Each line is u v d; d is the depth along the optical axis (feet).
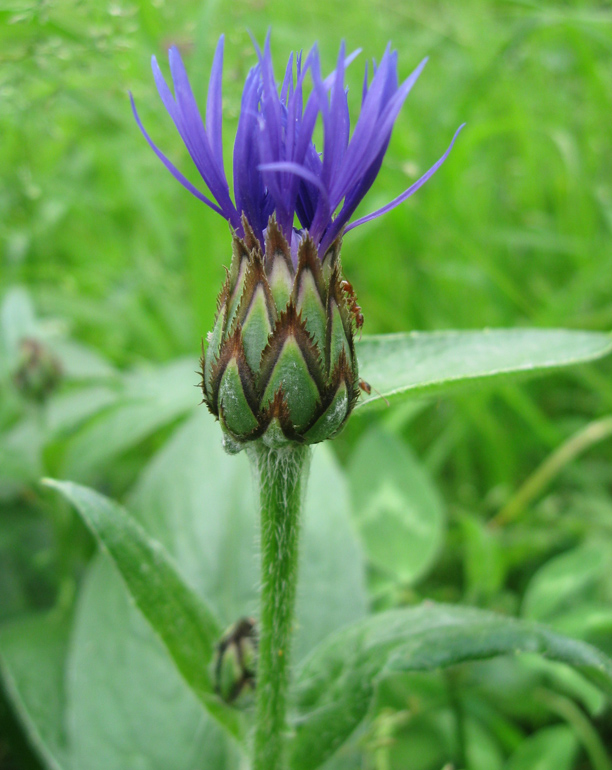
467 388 0.29
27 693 0.46
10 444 0.59
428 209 0.79
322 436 0.24
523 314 0.77
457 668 0.46
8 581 0.56
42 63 0.52
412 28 1.08
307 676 0.31
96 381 0.59
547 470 0.61
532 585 0.52
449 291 0.80
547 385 0.74
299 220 0.25
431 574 0.61
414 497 0.54
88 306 0.78
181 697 0.42
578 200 0.83
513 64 0.91
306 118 0.22
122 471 0.68
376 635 0.31
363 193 0.24
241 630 0.32
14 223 0.84
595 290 0.76
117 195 0.96
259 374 0.24
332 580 0.45
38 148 0.83
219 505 0.49
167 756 0.40
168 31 0.65
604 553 0.49
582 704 0.50
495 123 0.80
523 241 0.80
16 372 0.54
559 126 0.93
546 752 0.44
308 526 0.46
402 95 0.22
